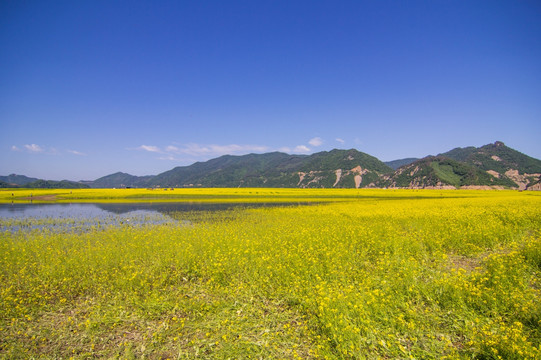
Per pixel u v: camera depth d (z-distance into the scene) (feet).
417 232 50.26
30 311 25.49
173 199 190.29
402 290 25.84
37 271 33.42
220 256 35.86
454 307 22.81
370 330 19.57
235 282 29.60
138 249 40.88
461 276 26.45
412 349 18.26
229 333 20.47
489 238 43.39
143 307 25.13
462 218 64.23
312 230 53.06
